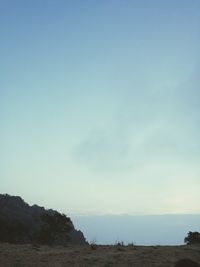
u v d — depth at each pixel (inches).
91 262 680.4
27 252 773.3
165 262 682.8
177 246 880.3
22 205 3496.6
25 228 1899.6
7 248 830.5
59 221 1899.6
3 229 1815.9
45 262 680.4
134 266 657.0
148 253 757.9
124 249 816.3
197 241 1461.6
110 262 679.1
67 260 694.5
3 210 2972.4
